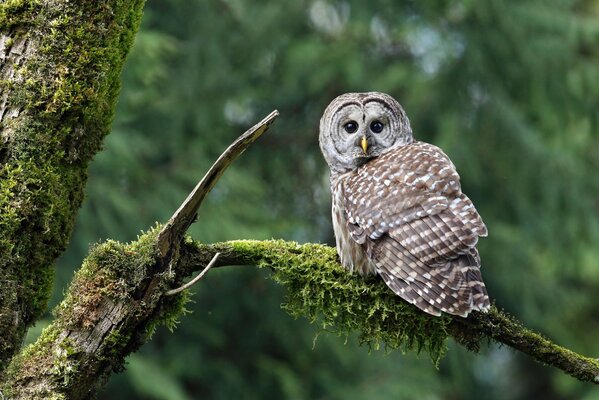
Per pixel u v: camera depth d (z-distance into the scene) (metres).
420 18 19.20
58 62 5.40
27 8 5.37
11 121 5.37
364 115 8.02
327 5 20.19
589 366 6.23
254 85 20.33
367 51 20.14
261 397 17.31
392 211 6.86
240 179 17.56
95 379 5.52
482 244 19.55
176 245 5.66
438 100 19.33
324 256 6.50
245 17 20.31
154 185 17.19
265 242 6.37
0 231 5.33
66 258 15.39
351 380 17.53
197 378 16.89
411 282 6.48
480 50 19.66
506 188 20.06
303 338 17.73
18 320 5.41
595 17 22.36
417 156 7.23
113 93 5.67
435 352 6.50
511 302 19.95
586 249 20.48
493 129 19.92
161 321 5.75
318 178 19.98
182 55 19.62
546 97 20.39
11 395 5.31
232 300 17.64
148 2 19.33
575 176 20.44
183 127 18.83
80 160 5.56
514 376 22.39
